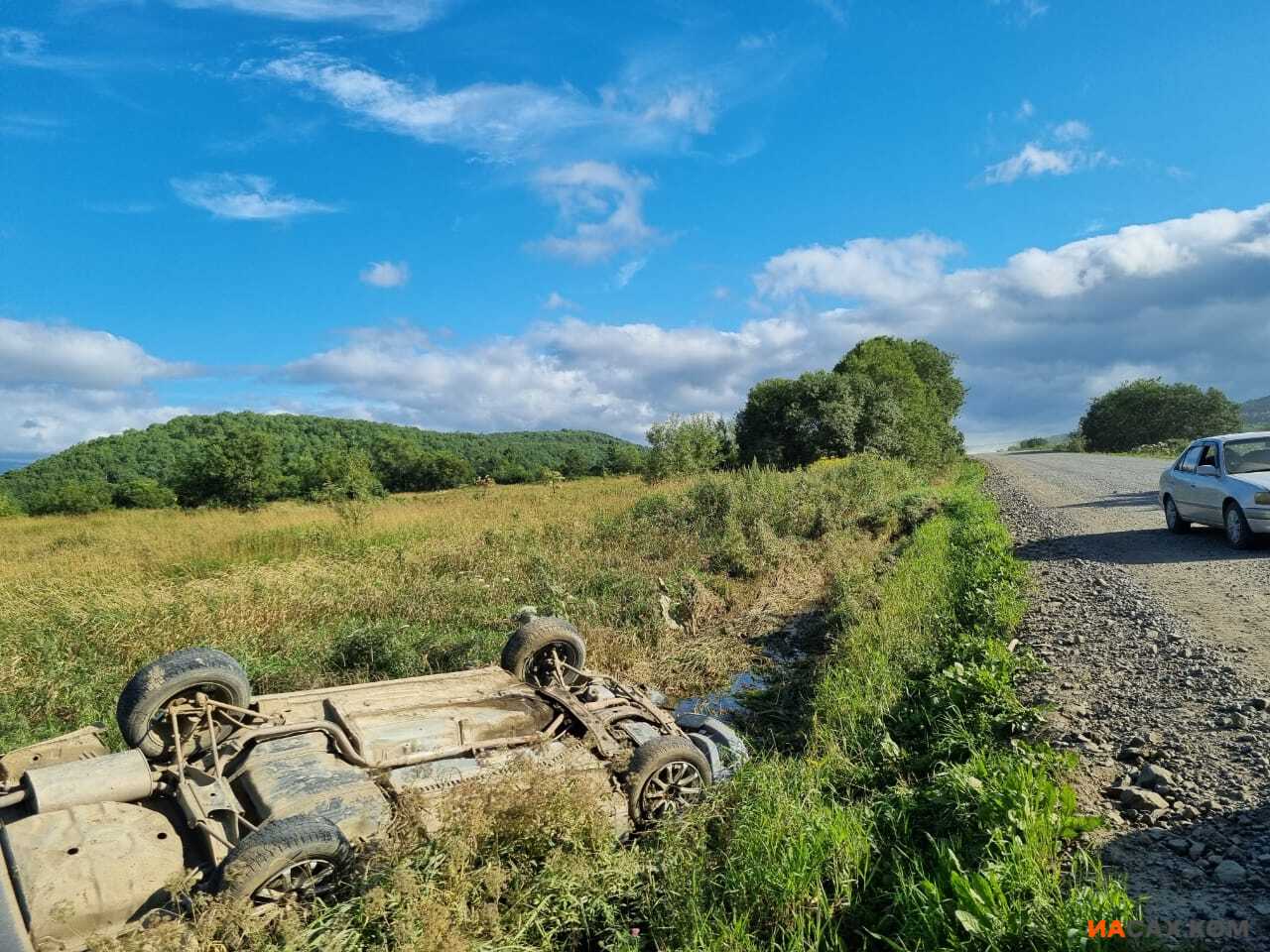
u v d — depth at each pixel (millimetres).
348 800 4609
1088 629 9258
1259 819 4828
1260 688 6934
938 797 5066
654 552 16078
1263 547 13234
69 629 10141
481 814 4453
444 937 3738
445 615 11266
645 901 4484
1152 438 95125
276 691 8367
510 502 27672
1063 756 5684
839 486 24203
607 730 5848
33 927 3658
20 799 4438
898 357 62156
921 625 9656
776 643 11008
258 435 43531
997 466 53812
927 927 3752
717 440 38406
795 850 4461
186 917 3754
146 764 4719
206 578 14586
